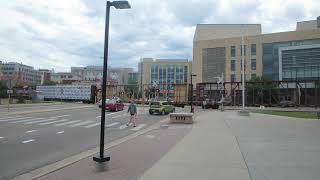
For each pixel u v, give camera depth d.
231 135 16.48
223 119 28.53
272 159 9.98
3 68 151.38
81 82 123.38
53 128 20.72
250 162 9.55
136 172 8.56
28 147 13.37
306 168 8.66
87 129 20.92
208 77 110.25
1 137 16.03
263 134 16.80
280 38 98.69
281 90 85.75
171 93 88.19
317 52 90.75
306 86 78.75
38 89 87.62
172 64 152.25
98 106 52.41
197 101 73.19
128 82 159.00
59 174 8.43
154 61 154.00
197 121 26.50
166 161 9.92
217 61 108.88
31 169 9.52
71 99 77.69
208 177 7.88
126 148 12.73
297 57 93.56
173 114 24.81
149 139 15.58
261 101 75.25
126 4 9.46
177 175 8.13
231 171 8.45
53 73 175.38
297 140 14.40
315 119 28.48
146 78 153.75
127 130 21.27
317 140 14.38
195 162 9.71
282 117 31.39
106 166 8.98
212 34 116.31
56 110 40.22
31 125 22.06
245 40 104.06
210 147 12.61
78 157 11.32
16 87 88.38
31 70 161.88
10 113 32.69
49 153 12.11
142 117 34.19
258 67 101.19
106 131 20.38
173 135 17.20
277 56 98.44
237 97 80.75
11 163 10.27
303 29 101.50
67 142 15.05
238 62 105.12
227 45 107.38
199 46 112.75
